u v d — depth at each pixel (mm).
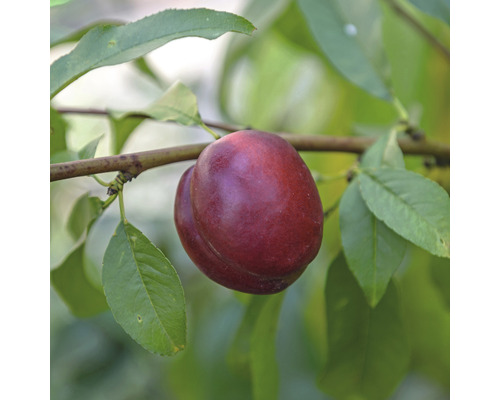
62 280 508
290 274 398
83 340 753
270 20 637
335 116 705
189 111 465
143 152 420
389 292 503
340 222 454
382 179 449
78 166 406
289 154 405
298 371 757
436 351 652
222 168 397
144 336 411
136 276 416
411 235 431
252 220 390
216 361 725
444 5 529
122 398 744
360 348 517
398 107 538
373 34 550
